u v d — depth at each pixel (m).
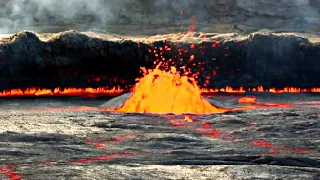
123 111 24.45
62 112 23.08
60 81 31.69
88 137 17.47
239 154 15.07
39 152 15.14
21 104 26.19
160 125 19.83
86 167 13.36
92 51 31.97
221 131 18.81
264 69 33.66
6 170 13.05
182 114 22.50
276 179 12.43
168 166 13.59
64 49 31.73
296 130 18.91
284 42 33.78
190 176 12.62
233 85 33.28
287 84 33.62
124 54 32.47
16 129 18.59
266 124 19.95
